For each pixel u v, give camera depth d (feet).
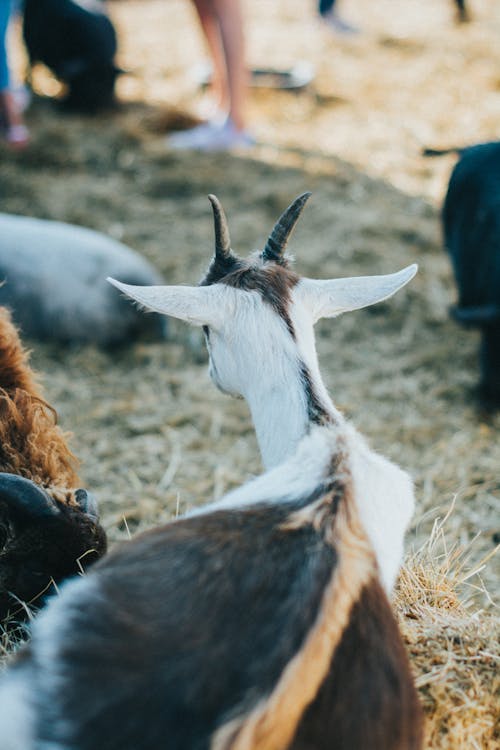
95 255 18.06
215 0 25.58
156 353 18.13
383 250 21.71
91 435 15.44
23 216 22.17
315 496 6.19
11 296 17.49
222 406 16.48
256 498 6.29
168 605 5.34
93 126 27.96
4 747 5.04
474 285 17.37
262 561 5.60
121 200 23.50
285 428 7.11
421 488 14.16
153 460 14.83
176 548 5.73
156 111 29.53
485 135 28.58
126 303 18.13
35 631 5.64
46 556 8.18
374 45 36.99
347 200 24.21
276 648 5.11
